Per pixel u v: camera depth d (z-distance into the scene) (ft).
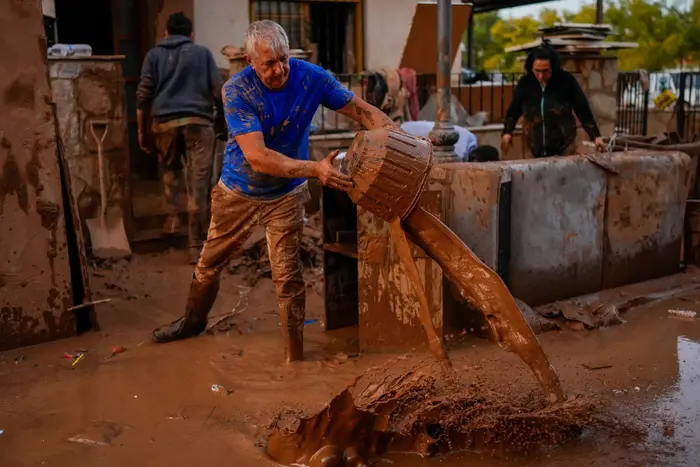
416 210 11.54
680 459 10.46
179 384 13.56
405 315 14.49
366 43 35.73
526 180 15.78
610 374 13.52
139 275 21.09
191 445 11.21
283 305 14.24
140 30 31.50
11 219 15.42
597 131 20.86
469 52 50.19
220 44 32.09
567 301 16.84
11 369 14.51
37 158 15.60
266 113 13.06
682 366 13.85
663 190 18.78
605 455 10.67
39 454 11.02
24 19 15.26
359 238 14.39
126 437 11.51
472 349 14.90
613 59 32.40
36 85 15.49
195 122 21.86
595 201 17.29
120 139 22.61
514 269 15.97
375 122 13.64
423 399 11.51
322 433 10.66
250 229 14.34
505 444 10.99
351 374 13.74
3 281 15.47
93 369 14.38
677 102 42.14
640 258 18.63
